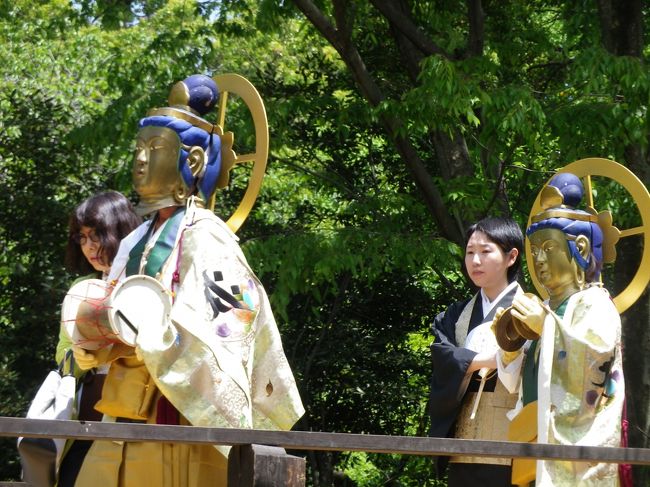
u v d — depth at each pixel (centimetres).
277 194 1234
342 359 1164
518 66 1105
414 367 1203
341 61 1209
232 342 424
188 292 426
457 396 512
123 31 1644
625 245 939
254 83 1155
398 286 1206
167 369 407
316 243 958
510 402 514
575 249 498
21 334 1138
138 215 480
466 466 511
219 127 483
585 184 567
